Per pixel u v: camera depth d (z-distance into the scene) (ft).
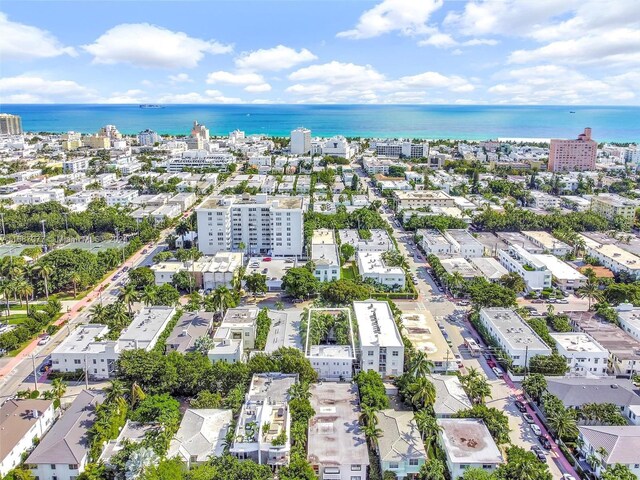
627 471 410.31
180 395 551.18
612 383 550.77
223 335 631.97
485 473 410.11
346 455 437.99
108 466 426.92
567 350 620.08
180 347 624.18
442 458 453.99
